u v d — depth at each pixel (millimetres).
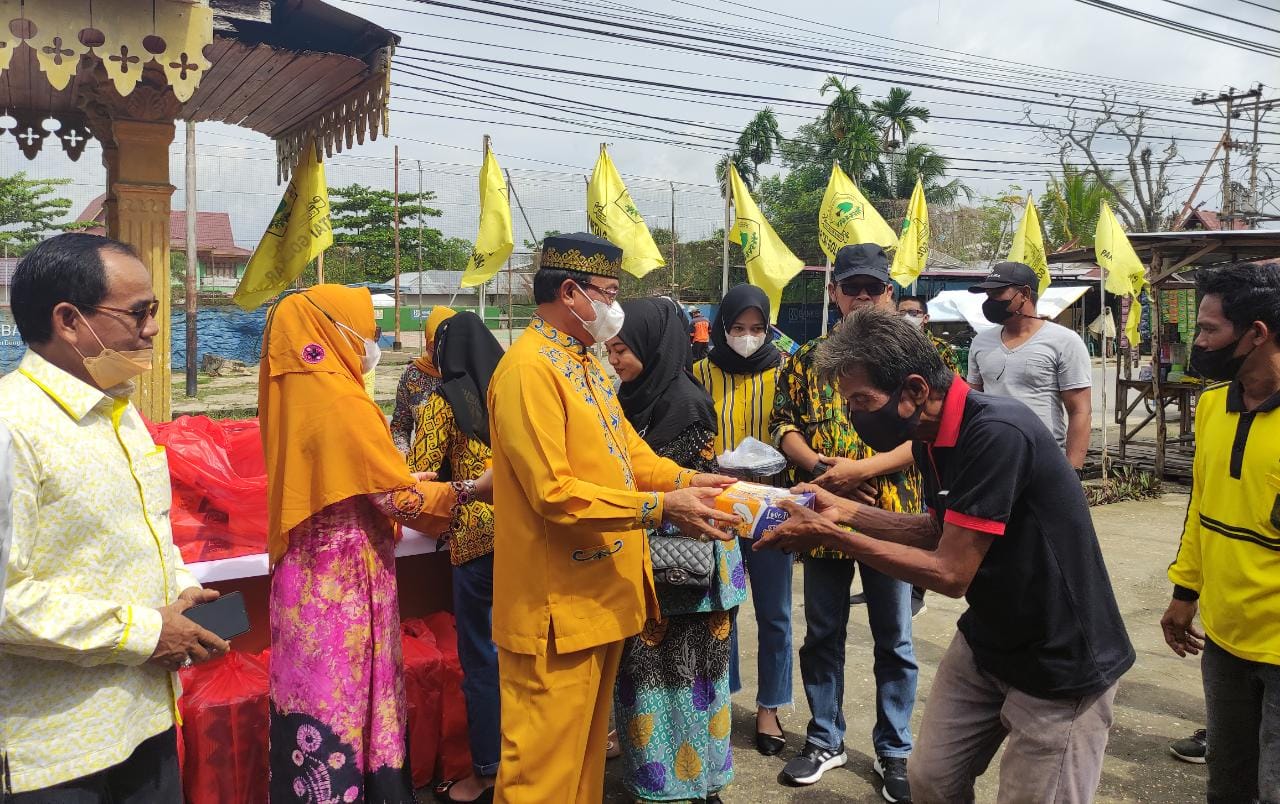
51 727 1776
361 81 5109
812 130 30484
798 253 29047
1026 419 2057
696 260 20547
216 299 25359
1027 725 2143
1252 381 2369
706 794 3039
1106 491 8742
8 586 1662
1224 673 2439
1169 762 3537
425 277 34438
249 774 2908
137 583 1895
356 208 36438
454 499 2623
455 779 3297
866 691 4234
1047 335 4641
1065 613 2072
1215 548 2416
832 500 2404
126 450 1924
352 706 2479
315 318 2479
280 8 4879
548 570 2383
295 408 2445
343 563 2494
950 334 18266
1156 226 31297
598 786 2621
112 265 1835
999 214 34031
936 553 2092
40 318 1806
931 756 2338
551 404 2336
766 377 3664
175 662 1912
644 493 2340
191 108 6109
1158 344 9492
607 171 8992
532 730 2408
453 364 3082
